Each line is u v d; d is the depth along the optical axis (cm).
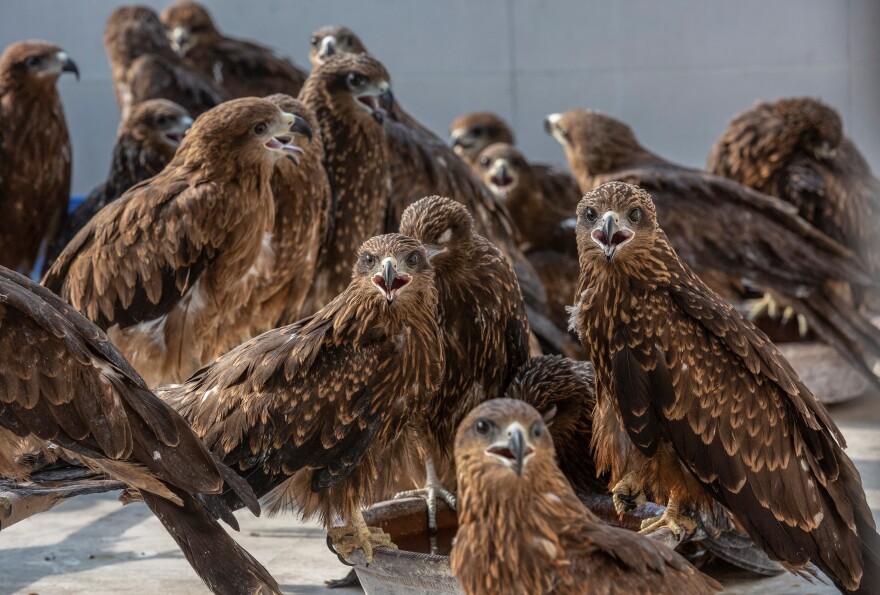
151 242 938
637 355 705
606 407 746
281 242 996
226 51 1731
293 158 944
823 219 1378
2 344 644
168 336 962
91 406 643
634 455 742
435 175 1163
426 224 801
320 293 1077
